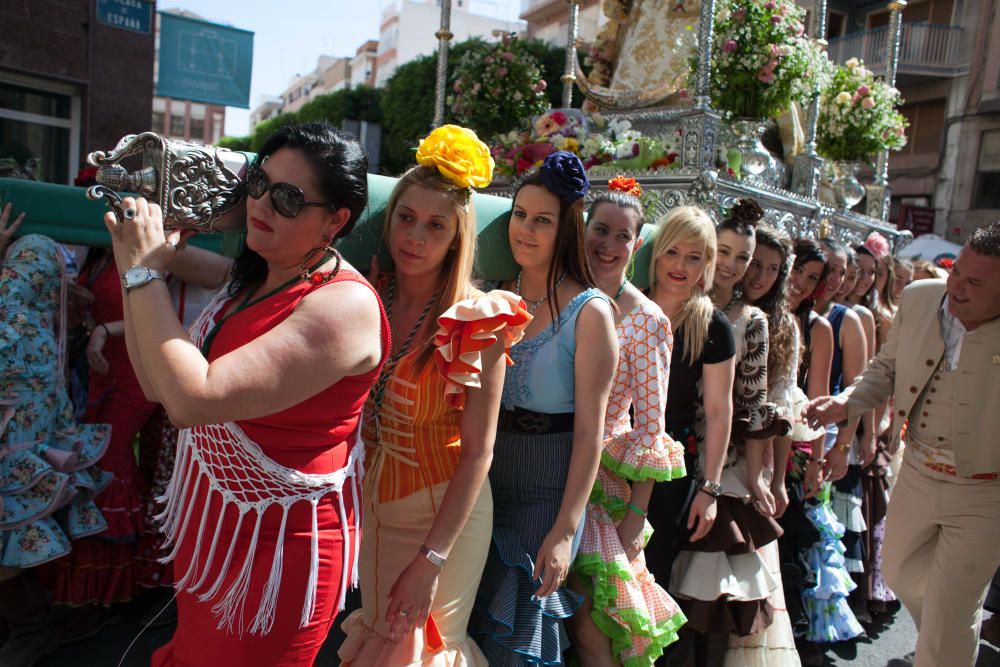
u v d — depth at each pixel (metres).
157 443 2.96
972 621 2.82
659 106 5.61
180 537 1.61
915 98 21.06
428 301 1.92
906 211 19.92
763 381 2.84
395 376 1.84
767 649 2.92
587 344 2.04
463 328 1.67
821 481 3.44
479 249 2.21
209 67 11.11
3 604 2.38
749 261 2.94
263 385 1.38
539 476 2.09
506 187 5.06
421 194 1.81
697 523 2.70
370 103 21.27
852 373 3.87
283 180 1.46
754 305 3.08
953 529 2.80
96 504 2.68
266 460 1.50
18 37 8.77
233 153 1.58
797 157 5.43
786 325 3.04
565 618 2.17
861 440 3.90
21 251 2.34
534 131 5.14
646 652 2.19
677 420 2.72
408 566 1.77
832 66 6.11
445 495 1.79
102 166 1.40
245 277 1.66
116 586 2.74
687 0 5.48
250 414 1.40
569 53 6.31
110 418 2.75
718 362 2.64
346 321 1.47
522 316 1.76
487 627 2.05
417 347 1.84
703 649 2.82
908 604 3.08
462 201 1.84
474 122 5.82
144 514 2.86
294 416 1.51
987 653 3.86
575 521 2.01
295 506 1.54
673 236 2.64
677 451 2.30
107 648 2.68
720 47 4.75
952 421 2.77
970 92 19.88
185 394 1.31
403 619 1.74
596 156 4.70
